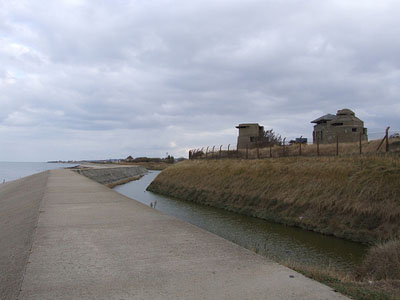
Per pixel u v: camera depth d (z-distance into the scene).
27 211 10.59
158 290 3.72
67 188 16.83
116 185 44.28
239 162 29.03
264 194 20.22
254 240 13.05
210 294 3.62
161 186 35.22
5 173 92.81
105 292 3.65
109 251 5.27
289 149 33.34
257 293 3.66
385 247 7.64
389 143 22.50
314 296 3.61
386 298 3.96
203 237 6.26
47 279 4.04
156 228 7.04
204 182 28.69
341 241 12.77
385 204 13.10
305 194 17.39
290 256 10.70
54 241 5.89
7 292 3.75
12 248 6.12
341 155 20.47
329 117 45.16
